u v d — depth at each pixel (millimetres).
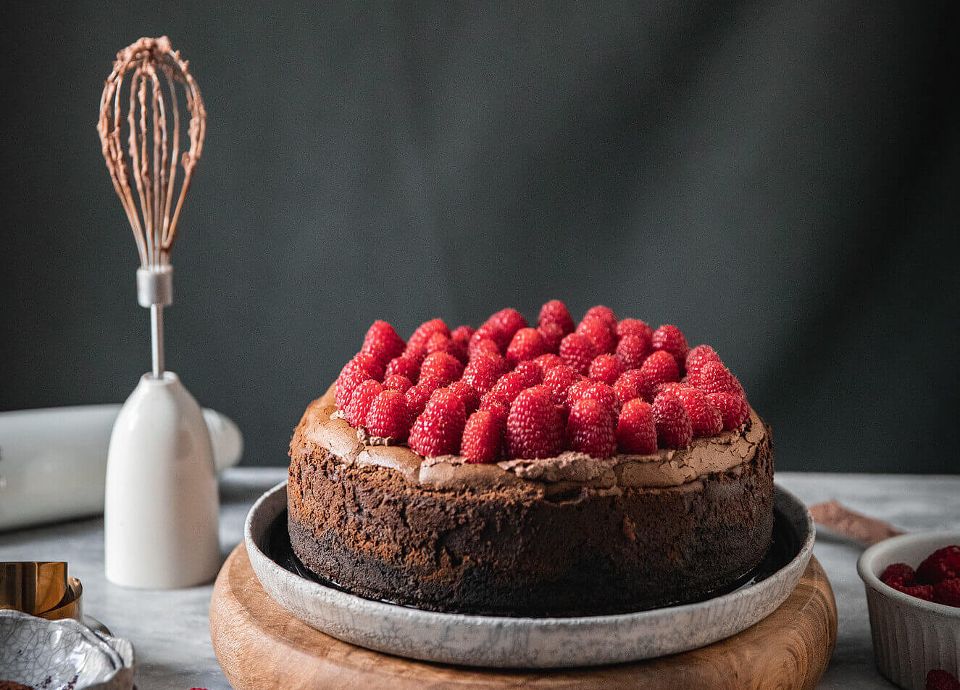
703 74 1148
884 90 1136
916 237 1166
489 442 667
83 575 842
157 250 832
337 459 697
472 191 1205
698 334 1212
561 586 661
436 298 1236
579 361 767
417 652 649
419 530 668
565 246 1208
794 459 1234
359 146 1205
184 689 721
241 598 718
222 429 966
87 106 1195
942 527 900
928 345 1191
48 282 1245
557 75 1166
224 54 1184
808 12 1124
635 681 643
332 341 1261
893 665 721
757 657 667
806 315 1195
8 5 1169
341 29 1175
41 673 656
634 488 668
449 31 1168
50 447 888
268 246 1236
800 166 1160
